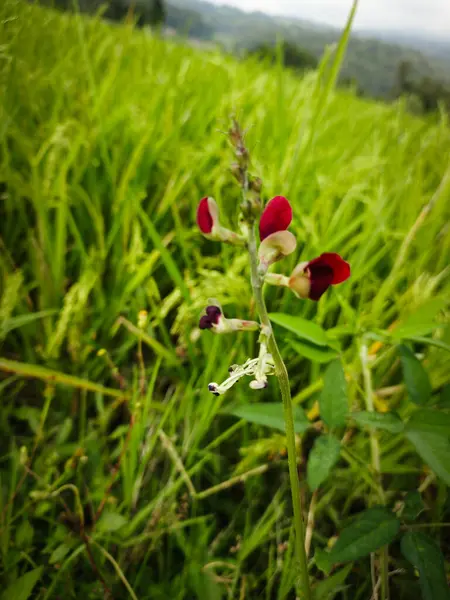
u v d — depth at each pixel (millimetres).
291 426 135
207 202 117
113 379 271
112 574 202
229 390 259
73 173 343
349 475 226
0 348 270
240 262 271
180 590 194
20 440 238
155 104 423
